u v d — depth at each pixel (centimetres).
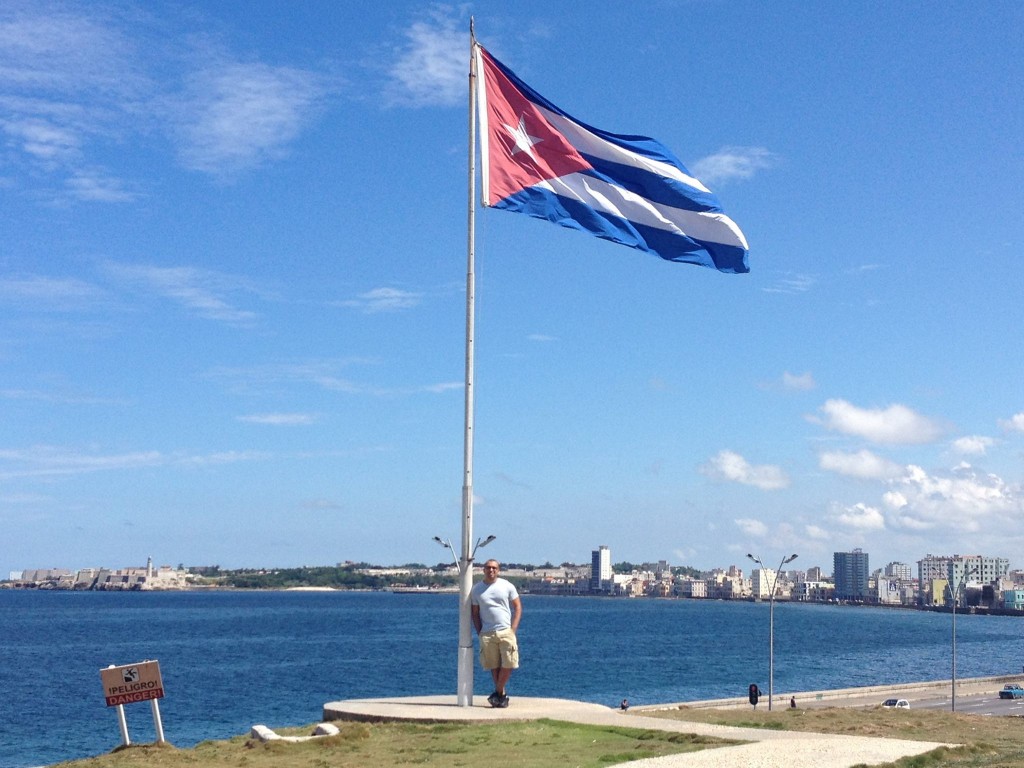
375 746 1658
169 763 1552
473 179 2202
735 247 2392
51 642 17162
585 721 1877
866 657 17238
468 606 2116
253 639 18175
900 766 1430
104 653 14750
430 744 1656
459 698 2094
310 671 12069
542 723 1856
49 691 9781
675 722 1881
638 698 10181
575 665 13988
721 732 1736
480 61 2245
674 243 2348
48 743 6688
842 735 1725
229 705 8756
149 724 7588
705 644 19350
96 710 8338
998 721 2203
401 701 2230
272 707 8631
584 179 2289
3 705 8669
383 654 14800
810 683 12456
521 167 2239
